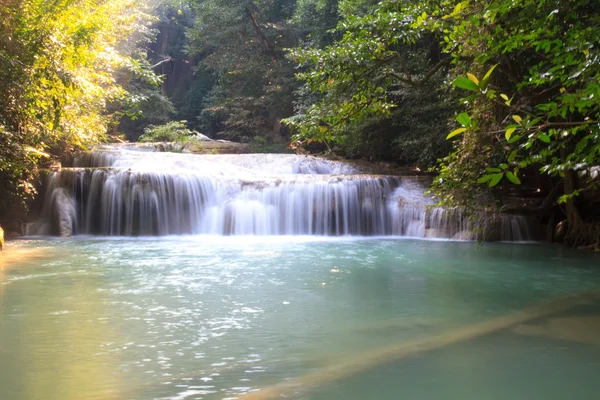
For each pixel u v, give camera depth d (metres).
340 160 24.61
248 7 33.50
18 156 14.38
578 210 15.09
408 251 13.60
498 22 7.98
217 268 10.57
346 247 14.48
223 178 18.62
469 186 9.77
